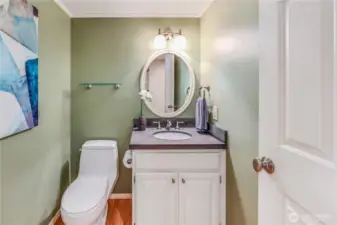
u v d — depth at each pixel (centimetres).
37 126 204
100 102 303
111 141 290
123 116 305
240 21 180
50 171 236
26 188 188
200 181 216
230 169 205
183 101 306
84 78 301
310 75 79
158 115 306
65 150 281
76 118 302
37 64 196
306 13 80
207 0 254
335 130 69
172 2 261
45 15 218
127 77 303
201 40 298
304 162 82
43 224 221
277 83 97
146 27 301
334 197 69
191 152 214
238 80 186
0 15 146
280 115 96
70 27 295
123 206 289
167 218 217
